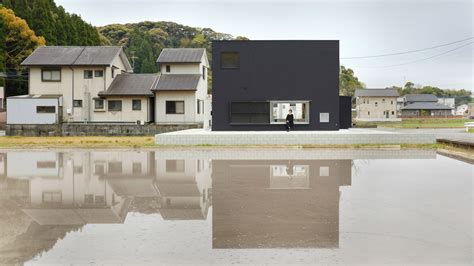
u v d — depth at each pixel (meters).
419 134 20.34
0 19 42.50
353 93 88.25
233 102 23.75
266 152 17.55
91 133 32.16
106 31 106.50
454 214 6.60
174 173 11.59
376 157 15.63
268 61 23.69
